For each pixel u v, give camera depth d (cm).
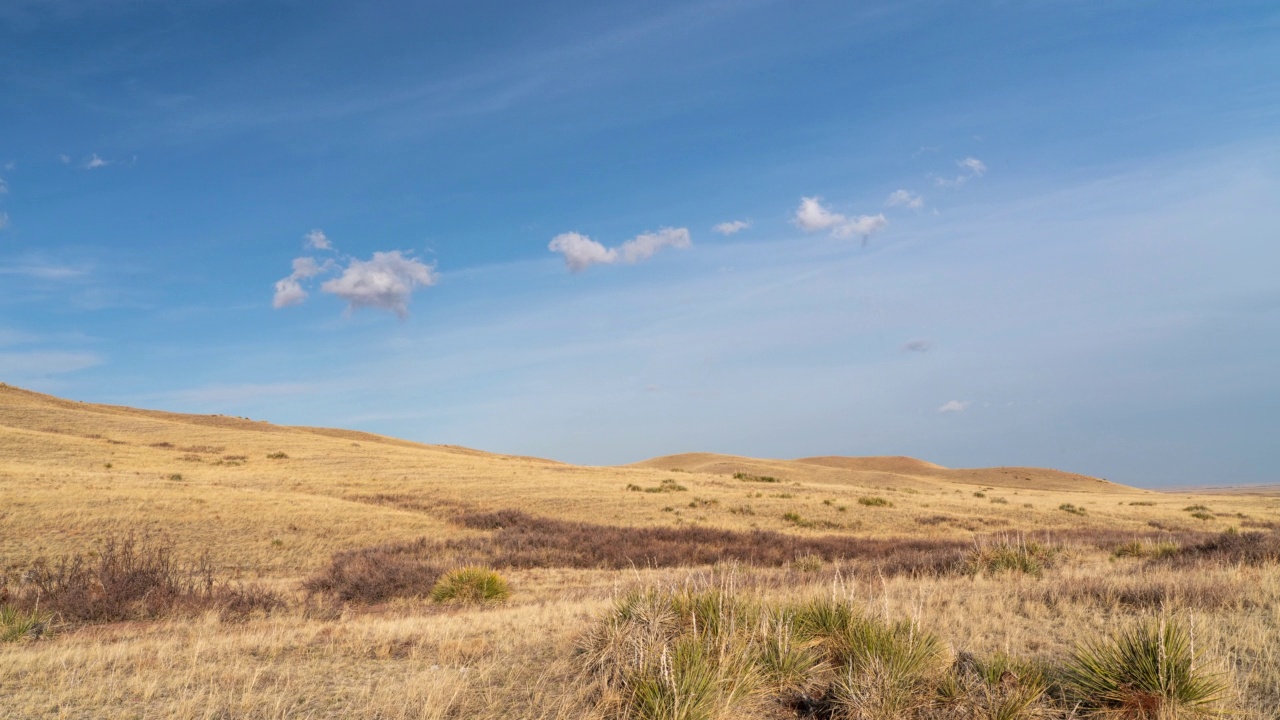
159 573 1495
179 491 3794
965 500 5356
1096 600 945
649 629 632
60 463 5175
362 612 1396
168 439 7750
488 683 608
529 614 1023
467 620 1023
